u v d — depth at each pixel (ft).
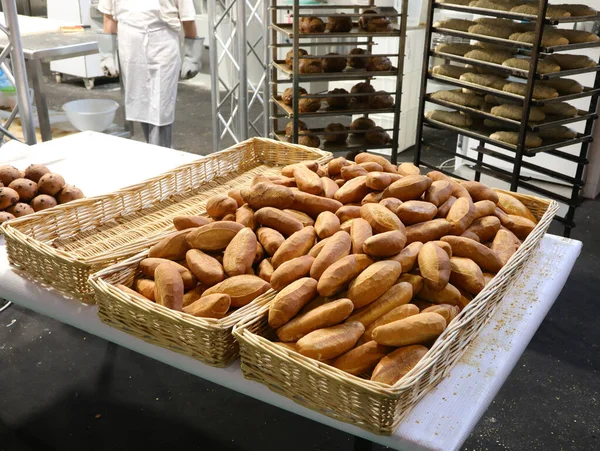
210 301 4.12
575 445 6.91
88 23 19.85
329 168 5.92
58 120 16.28
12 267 5.23
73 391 7.63
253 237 4.69
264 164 7.74
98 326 4.66
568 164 13.28
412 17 15.31
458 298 4.21
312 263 4.31
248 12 19.57
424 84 10.81
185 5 13.44
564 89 9.61
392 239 4.25
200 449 6.79
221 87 23.12
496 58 9.73
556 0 12.09
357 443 4.88
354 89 10.85
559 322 9.21
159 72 13.79
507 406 7.50
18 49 10.35
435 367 3.67
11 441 6.81
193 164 6.89
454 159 16.07
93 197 5.97
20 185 6.23
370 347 3.79
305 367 3.51
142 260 4.74
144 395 7.61
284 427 7.16
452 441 3.45
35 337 8.65
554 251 5.70
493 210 5.21
